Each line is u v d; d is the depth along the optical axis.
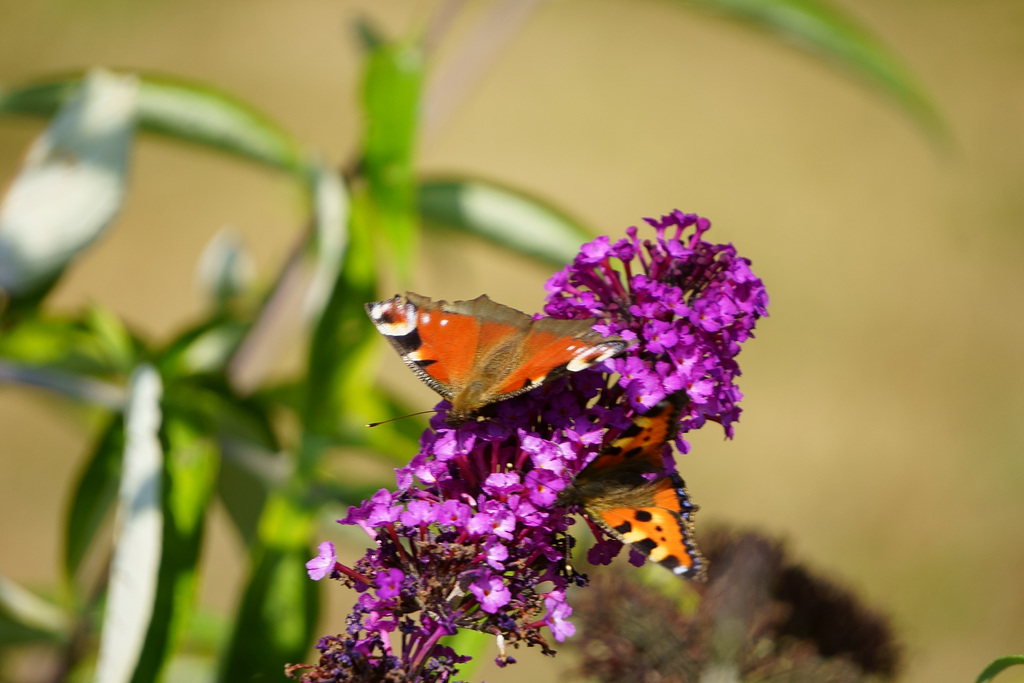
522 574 0.74
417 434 0.88
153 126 0.88
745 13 0.91
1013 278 2.38
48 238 0.86
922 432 2.05
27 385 0.87
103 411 0.97
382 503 0.74
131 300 2.15
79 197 0.86
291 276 0.90
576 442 0.74
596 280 0.76
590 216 2.45
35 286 0.86
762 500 1.93
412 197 0.86
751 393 2.12
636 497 0.74
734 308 0.74
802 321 2.25
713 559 0.82
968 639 1.72
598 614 0.80
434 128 0.93
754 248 2.40
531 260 0.90
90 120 0.87
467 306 0.77
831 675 0.79
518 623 0.73
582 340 0.74
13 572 1.68
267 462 0.87
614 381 0.76
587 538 0.86
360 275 0.85
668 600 0.81
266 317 0.90
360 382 0.88
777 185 2.58
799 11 0.91
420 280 2.17
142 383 0.84
